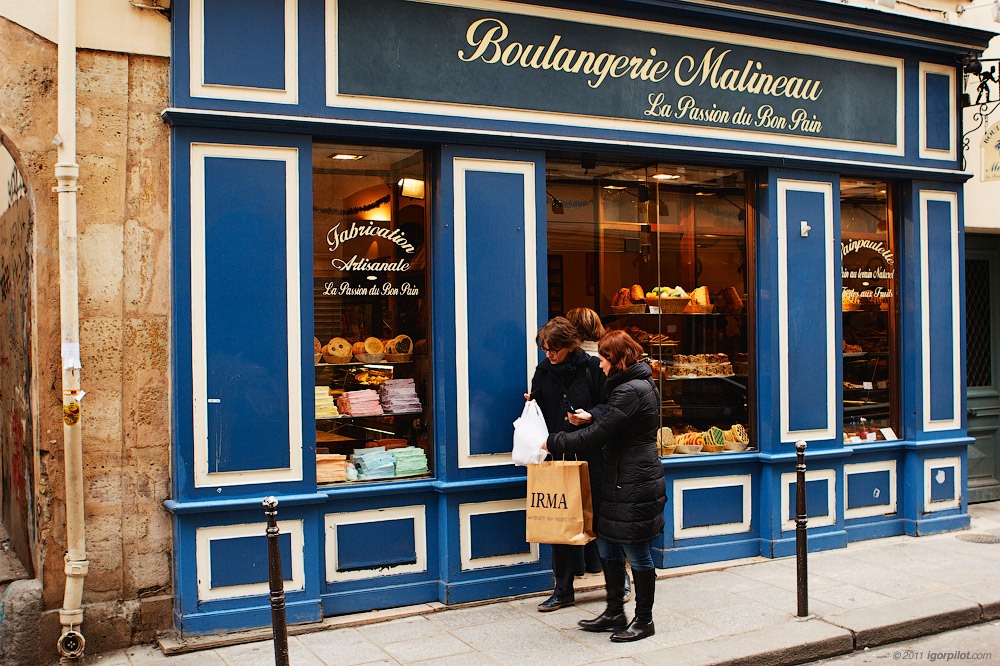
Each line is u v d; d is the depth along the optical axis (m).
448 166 5.99
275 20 5.50
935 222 8.04
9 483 6.51
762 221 7.29
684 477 6.94
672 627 5.59
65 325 4.97
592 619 5.59
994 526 8.26
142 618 5.29
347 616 5.71
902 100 7.89
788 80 7.32
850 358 7.76
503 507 6.14
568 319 6.11
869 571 6.82
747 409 7.38
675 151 6.77
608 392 5.35
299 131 5.52
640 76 6.68
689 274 7.20
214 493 5.33
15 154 5.14
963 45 8.01
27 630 5.02
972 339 9.17
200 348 5.31
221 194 5.37
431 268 6.09
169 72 5.34
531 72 6.27
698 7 6.76
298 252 5.56
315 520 5.56
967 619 5.99
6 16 5.05
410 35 5.86
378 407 6.00
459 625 5.63
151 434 5.34
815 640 5.36
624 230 6.95
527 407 5.71
